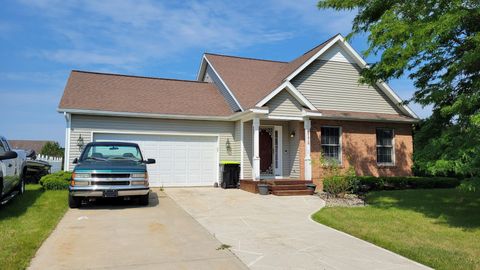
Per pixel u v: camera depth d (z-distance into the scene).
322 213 9.70
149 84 18.72
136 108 15.73
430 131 11.42
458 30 9.79
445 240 7.05
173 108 16.50
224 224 8.23
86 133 15.09
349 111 17.38
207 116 16.44
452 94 10.30
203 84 20.28
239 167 16.12
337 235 7.39
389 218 9.15
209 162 17.05
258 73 19.80
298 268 5.31
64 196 11.68
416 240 7.01
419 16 9.61
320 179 16.02
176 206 10.63
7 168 9.29
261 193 13.92
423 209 10.59
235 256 5.82
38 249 5.99
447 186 17.47
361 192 14.96
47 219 8.13
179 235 7.12
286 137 17.09
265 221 8.69
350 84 17.62
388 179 16.31
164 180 16.28
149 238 6.84
